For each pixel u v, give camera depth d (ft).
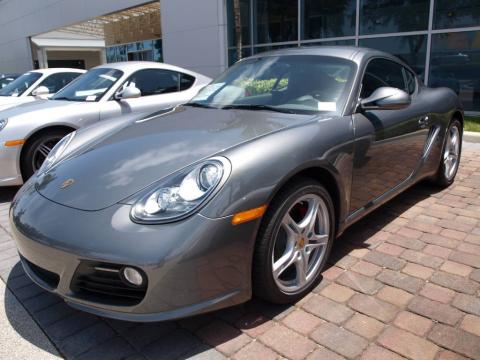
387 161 10.12
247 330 7.16
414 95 12.01
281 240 7.54
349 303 7.79
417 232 10.80
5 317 7.79
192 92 19.85
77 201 6.89
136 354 6.72
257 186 6.68
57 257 6.52
